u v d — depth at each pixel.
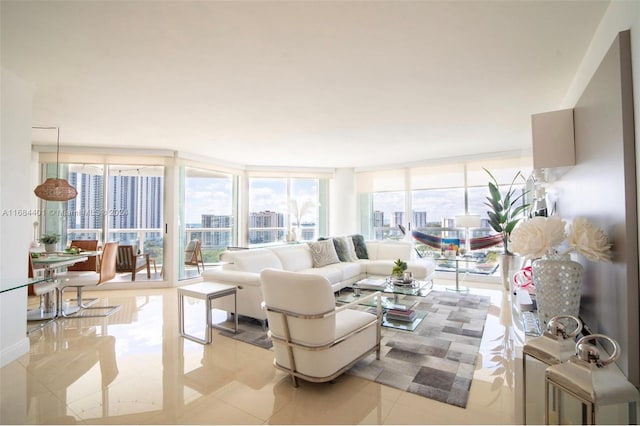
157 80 2.69
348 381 2.27
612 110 1.45
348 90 2.92
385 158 6.31
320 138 4.72
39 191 4.09
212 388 2.20
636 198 1.28
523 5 1.74
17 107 2.66
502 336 3.13
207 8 1.75
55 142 4.97
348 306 2.25
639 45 1.26
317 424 1.79
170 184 5.62
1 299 2.58
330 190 7.41
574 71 2.55
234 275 3.59
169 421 1.83
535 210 4.03
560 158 2.20
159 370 2.47
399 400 2.03
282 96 3.06
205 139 4.78
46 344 2.99
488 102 3.23
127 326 3.51
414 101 3.20
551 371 1.17
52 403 2.02
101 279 4.16
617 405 1.20
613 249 1.43
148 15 1.82
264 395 2.10
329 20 1.87
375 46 2.17
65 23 1.89
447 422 1.80
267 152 5.75
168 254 5.61
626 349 1.29
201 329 3.42
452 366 2.49
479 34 2.03
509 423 1.79
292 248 4.93
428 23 1.91
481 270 5.91
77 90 2.90
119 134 4.49
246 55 2.28
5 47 2.17
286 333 2.18
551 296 1.66
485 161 5.84
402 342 2.98
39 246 4.71
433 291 5.07
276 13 1.80
